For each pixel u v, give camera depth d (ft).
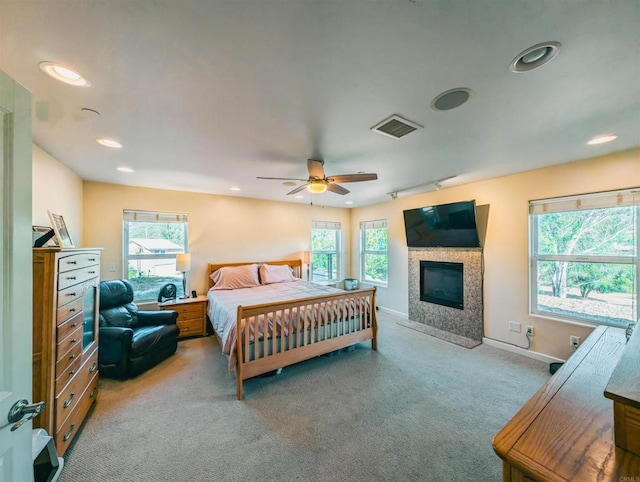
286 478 4.89
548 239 10.07
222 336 9.32
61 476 4.88
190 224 14.34
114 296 10.17
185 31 3.50
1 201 2.52
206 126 6.40
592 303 9.00
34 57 3.94
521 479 2.53
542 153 8.35
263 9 3.16
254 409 7.02
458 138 7.14
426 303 14.66
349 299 10.52
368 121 6.15
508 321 11.01
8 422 2.52
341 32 3.53
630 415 2.57
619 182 8.18
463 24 3.40
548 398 3.75
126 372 8.62
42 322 4.82
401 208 16.29
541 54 3.94
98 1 3.03
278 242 17.37
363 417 6.66
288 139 7.20
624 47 3.77
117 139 7.18
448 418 6.61
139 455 5.41
